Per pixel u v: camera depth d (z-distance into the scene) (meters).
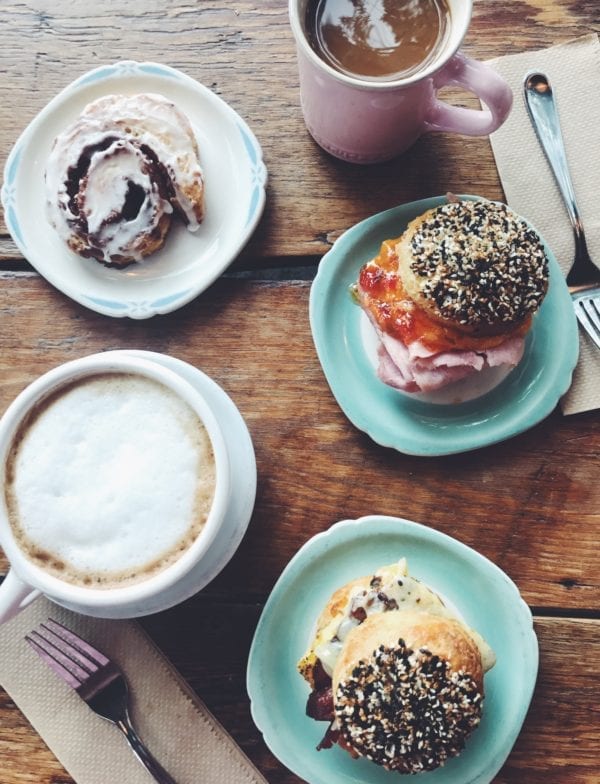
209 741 0.48
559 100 0.51
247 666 0.47
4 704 0.49
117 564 0.41
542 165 0.51
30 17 0.53
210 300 0.51
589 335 0.50
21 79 0.53
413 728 0.43
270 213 0.52
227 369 0.51
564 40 0.52
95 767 0.48
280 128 0.52
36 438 0.42
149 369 0.42
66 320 0.51
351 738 0.44
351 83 0.42
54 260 0.51
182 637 0.49
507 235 0.47
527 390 0.49
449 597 0.48
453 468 0.50
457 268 0.46
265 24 0.53
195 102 0.52
